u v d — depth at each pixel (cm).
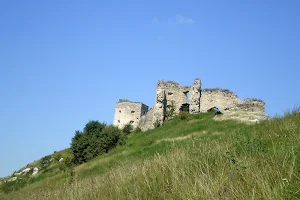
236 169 787
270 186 671
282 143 993
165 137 3647
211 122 3834
